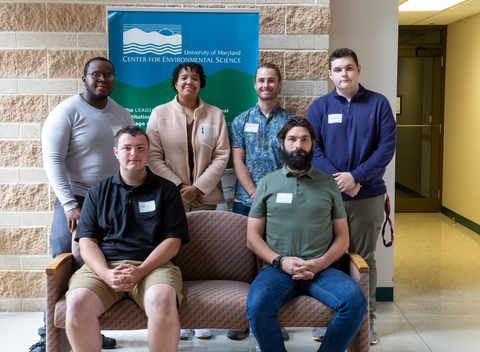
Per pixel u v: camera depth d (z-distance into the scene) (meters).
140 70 2.99
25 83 3.21
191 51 3.00
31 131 3.24
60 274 2.15
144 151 2.28
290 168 2.38
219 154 2.90
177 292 2.08
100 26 3.17
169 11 2.96
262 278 2.19
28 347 2.71
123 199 2.27
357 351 2.12
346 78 2.69
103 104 2.69
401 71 6.87
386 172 3.59
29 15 3.16
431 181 7.05
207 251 2.47
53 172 2.50
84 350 1.98
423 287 3.93
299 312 2.07
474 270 4.39
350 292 2.04
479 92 5.75
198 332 2.88
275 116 2.92
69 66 3.20
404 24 6.70
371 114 2.73
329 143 2.79
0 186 3.26
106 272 2.08
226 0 3.20
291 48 3.25
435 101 6.90
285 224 2.30
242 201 2.92
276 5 3.21
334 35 3.42
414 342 2.84
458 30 6.37
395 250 5.12
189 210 2.92
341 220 2.36
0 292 3.31
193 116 2.90
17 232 3.29
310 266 2.17
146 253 2.23
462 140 6.29
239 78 3.04
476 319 3.22
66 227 2.63
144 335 2.90
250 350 2.51
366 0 3.40
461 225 6.27
